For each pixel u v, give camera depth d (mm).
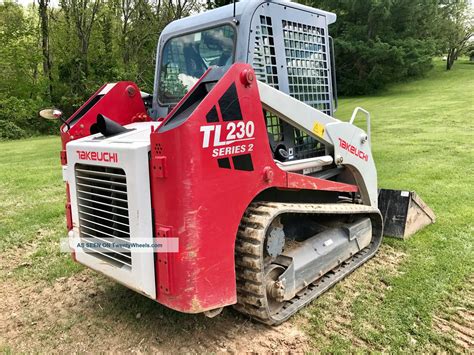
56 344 2959
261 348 2828
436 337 2887
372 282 3711
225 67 2658
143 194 2537
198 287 2518
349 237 3885
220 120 2543
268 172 2875
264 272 3008
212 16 3387
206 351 2811
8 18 25562
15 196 7418
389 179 7316
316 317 3162
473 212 5410
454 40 39562
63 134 3346
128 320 3209
